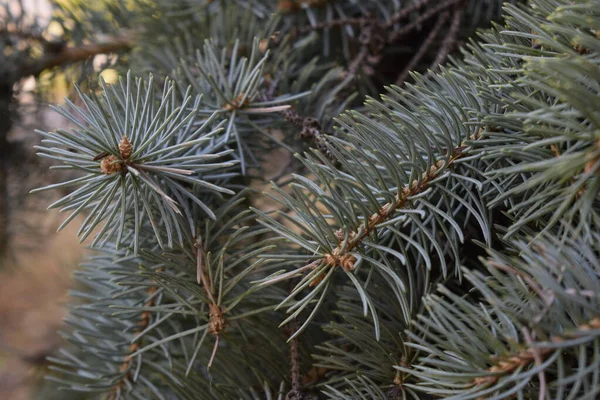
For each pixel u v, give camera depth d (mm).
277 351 418
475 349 347
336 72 465
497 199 361
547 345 330
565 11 350
